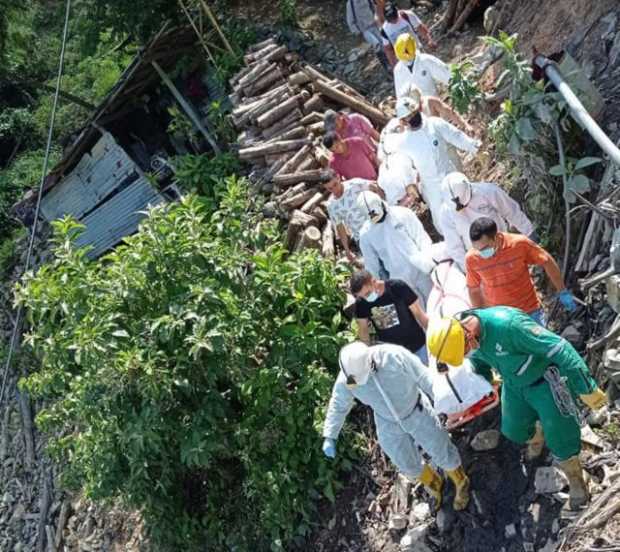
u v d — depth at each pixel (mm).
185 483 7359
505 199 5848
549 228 6207
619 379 5195
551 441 4574
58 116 16500
